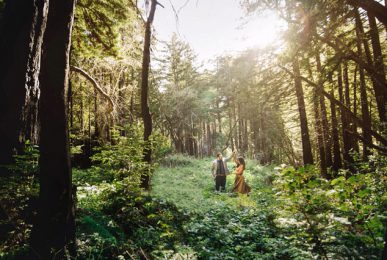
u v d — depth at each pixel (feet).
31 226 16.29
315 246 16.38
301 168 16.40
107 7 42.55
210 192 46.01
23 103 21.49
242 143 125.18
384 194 19.31
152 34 47.24
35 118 22.62
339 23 22.07
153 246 20.10
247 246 20.15
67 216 15.17
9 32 21.18
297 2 19.69
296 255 16.79
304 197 16.31
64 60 15.48
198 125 142.41
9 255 14.28
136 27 47.14
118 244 19.21
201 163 85.92
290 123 94.43
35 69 22.48
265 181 58.65
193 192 42.65
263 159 87.10
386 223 14.46
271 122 76.18
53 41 15.30
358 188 18.21
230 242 21.65
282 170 17.07
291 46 23.89
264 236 21.99
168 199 32.53
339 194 16.33
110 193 25.85
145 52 42.60
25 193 16.79
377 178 25.00
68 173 15.33
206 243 21.34
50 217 14.65
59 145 15.01
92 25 44.86
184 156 99.04
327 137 53.52
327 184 16.94
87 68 53.42
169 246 20.70
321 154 57.77
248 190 44.29
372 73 25.55
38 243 14.56
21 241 15.78
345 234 16.67
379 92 35.14
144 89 42.24
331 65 26.03
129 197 25.63
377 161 30.50
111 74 53.36
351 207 17.08
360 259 14.73
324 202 17.03
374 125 39.09
